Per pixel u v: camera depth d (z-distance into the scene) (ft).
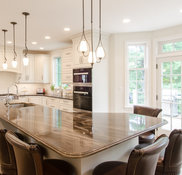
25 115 8.35
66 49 18.69
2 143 5.75
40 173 3.95
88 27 12.77
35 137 5.01
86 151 3.94
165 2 8.87
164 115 13.97
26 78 21.49
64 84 20.88
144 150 3.63
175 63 13.21
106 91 15.01
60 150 4.00
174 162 5.58
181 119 13.02
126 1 8.69
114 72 14.97
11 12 9.88
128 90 15.08
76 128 5.94
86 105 14.57
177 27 12.78
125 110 15.01
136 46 15.08
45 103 21.04
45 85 23.65
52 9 9.52
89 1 8.61
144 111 9.43
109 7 9.37
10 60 19.40
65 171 4.86
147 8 9.60
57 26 12.42
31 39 16.20
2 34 14.33
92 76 13.99
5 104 12.01
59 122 6.87
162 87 14.02
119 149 6.24
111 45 15.05
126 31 14.19
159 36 13.80
